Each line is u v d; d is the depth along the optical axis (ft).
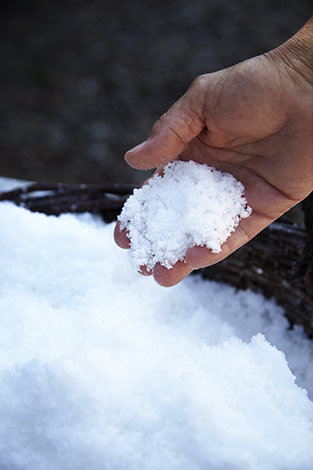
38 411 1.42
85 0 6.12
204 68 5.03
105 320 1.57
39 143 4.44
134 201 1.64
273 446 1.42
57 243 1.78
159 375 1.46
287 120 1.61
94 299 1.67
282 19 5.44
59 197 1.93
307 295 1.75
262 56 1.62
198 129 1.67
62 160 4.32
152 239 1.61
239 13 5.60
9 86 4.97
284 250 1.77
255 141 1.65
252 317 1.85
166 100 4.82
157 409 1.43
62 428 1.40
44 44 5.46
